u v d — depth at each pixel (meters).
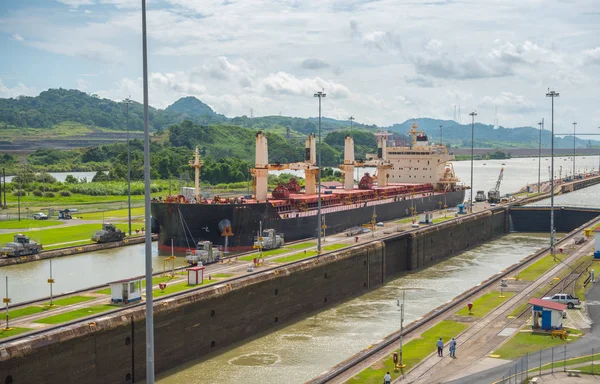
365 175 169.00
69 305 68.56
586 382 53.78
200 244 97.19
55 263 113.12
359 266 105.75
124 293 68.88
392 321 85.06
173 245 114.94
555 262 109.81
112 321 61.34
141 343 64.38
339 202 144.50
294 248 108.56
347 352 71.81
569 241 134.50
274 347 74.56
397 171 199.00
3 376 51.47
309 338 77.94
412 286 108.06
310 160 143.50
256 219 112.88
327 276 96.94
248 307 79.62
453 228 143.00
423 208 173.50
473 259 135.50
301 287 90.69
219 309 74.75
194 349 71.00
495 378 55.97
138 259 116.25
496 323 74.00
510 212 181.88
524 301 83.88
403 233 125.31
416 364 61.16
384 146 175.00
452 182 196.00
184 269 90.06
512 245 155.50
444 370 59.06
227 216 110.56
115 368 61.56
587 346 64.12
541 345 64.94
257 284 81.25
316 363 68.25
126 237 136.75
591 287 89.31
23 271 105.94
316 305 94.19
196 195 119.50
